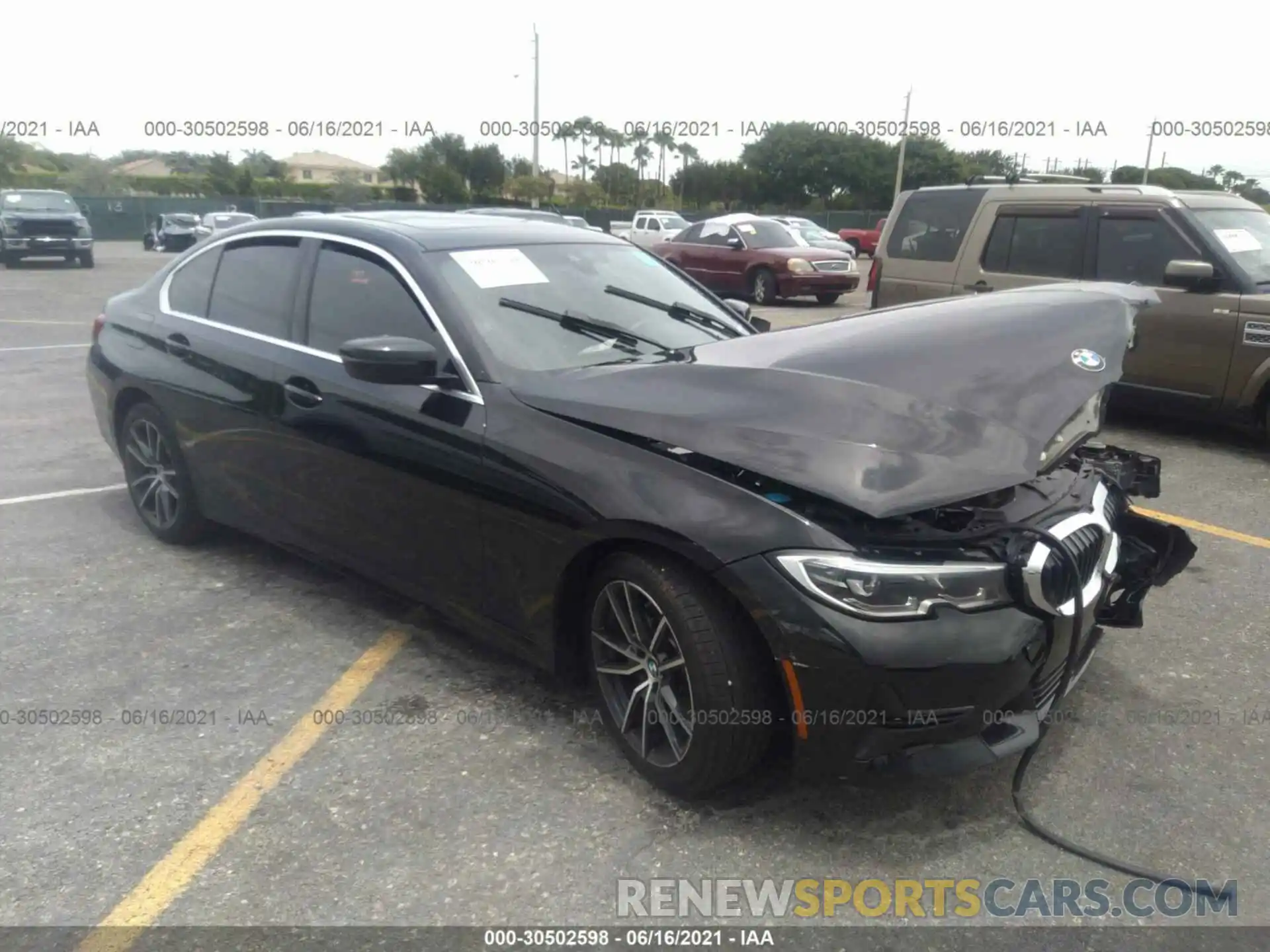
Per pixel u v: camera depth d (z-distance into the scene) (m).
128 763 3.27
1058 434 3.01
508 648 3.53
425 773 3.22
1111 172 27.62
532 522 3.24
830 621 2.65
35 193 26.92
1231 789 3.15
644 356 3.78
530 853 2.86
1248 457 7.06
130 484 5.29
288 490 4.23
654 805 3.07
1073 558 2.89
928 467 2.69
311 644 4.10
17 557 5.00
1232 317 6.94
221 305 4.66
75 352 11.43
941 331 3.27
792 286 17.31
